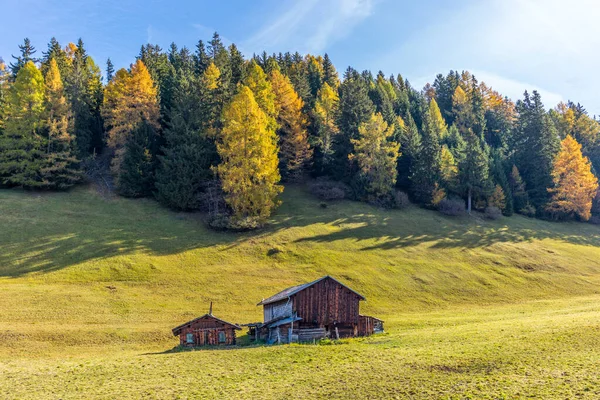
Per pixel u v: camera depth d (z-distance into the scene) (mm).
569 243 90625
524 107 137750
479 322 47406
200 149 86500
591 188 105938
